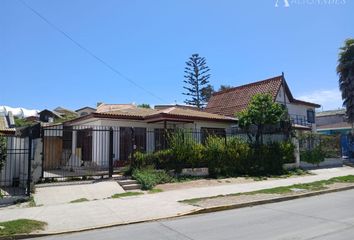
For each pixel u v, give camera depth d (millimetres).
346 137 33344
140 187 15078
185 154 17859
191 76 61469
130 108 25828
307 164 23891
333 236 7430
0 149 13938
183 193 13938
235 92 32062
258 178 18672
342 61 33906
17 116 47469
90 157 21844
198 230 8414
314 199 12875
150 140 22703
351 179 17812
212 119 23109
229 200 12211
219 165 18781
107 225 9266
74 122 24047
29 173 12992
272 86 28953
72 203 12062
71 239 8078
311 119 33719
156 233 8297
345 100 34062
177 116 21375
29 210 10984
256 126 22453
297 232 7852
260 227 8484
